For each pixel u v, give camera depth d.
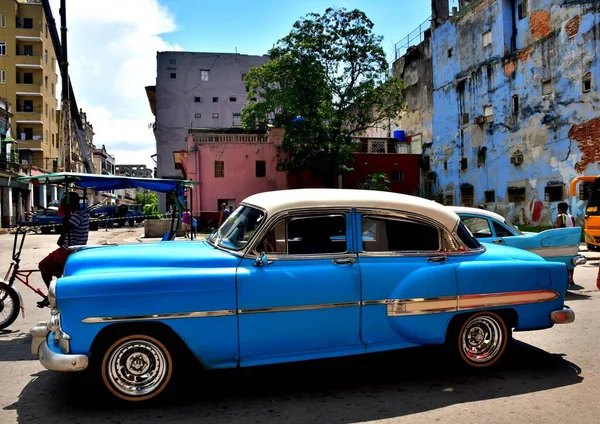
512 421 3.63
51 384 4.45
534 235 8.12
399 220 4.56
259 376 4.63
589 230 16.33
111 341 3.83
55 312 3.95
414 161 34.03
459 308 4.51
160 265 4.09
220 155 31.28
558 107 22.97
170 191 7.99
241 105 49.88
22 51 51.09
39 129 50.91
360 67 27.28
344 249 4.37
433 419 3.67
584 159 21.64
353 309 4.23
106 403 3.98
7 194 37.16
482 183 28.12
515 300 4.69
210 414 3.78
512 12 26.25
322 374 4.69
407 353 5.34
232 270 4.05
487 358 4.75
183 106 49.28
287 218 4.27
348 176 32.75
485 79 27.94
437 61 32.72
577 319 6.88
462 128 30.00
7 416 3.75
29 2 51.66
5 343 5.82
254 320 4.00
